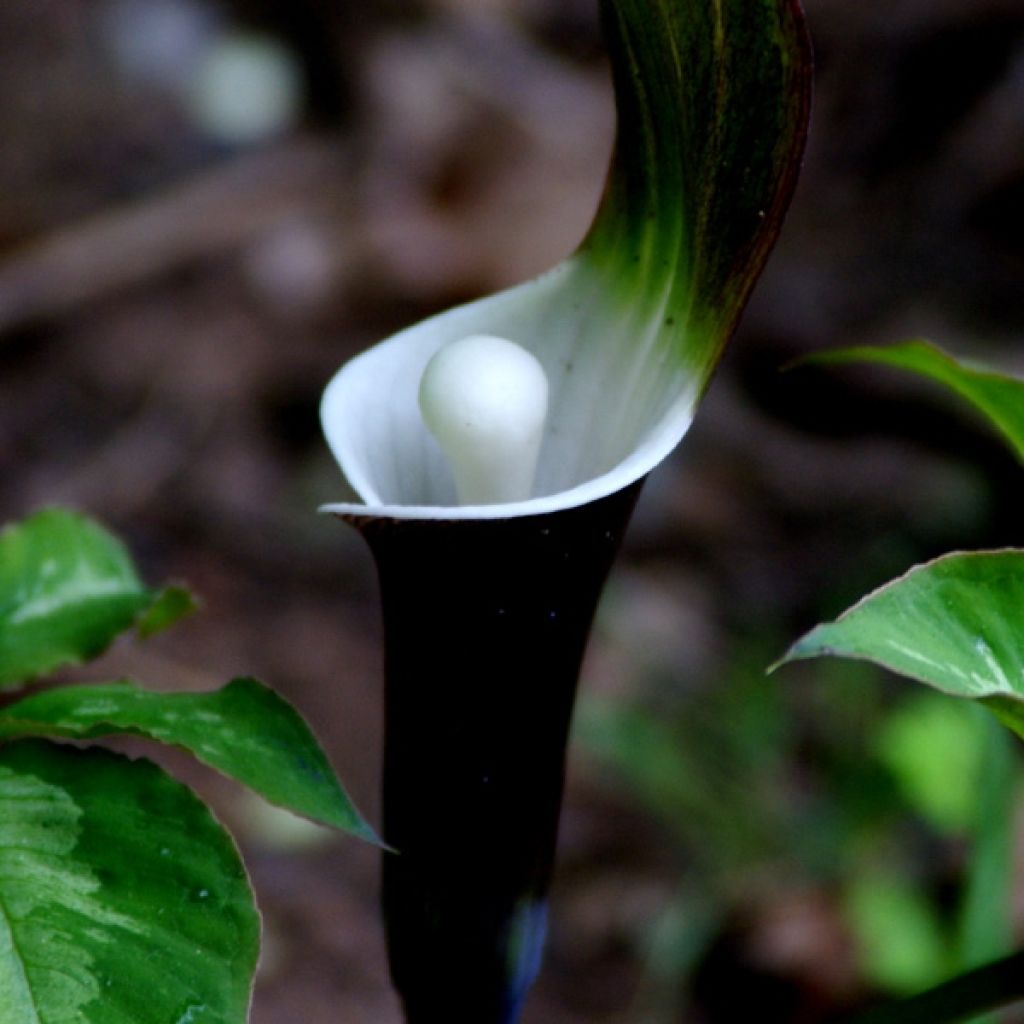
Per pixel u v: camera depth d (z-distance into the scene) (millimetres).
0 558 2436
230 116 9516
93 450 7219
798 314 8031
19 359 7641
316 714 6102
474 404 1872
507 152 9008
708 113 1823
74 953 1756
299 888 5543
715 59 1782
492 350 1914
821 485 7328
